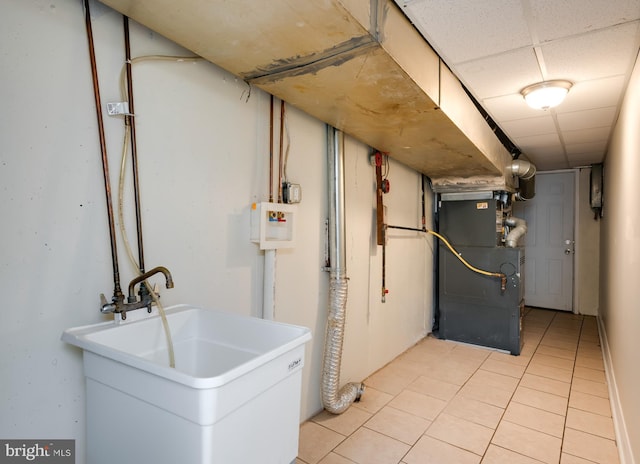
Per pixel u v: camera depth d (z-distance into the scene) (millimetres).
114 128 1251
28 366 1051
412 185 3725
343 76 1546
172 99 1449
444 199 3984
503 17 1538
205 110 1585
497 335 3656
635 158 2066
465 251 3844
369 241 2934
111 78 1238
